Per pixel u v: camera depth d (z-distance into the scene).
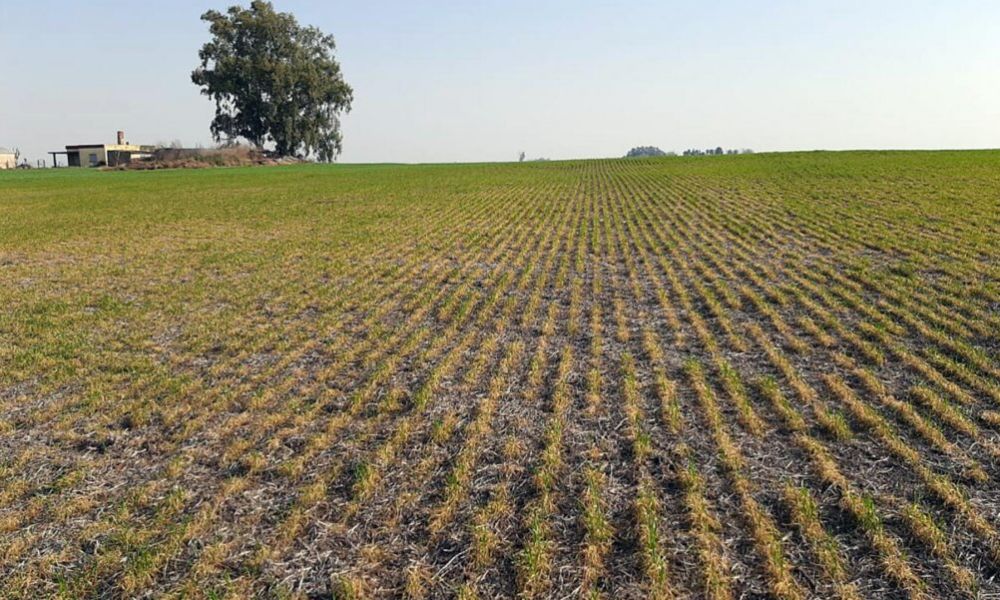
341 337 10.77
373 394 8.30
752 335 10.26
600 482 6.00
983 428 6.86
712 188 36.19
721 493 5.76
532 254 18.09
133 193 42.34
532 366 8.99
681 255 17.25
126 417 7.72
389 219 26.58
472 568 4.88
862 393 7.87
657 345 9.88
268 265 17.06
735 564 4.83
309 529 5.44
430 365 9.34
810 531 5.14
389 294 13.72
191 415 7.75
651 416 7.39
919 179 33.06
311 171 68.25
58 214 30.39
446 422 7.32
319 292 13.95
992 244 16.31
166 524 5.54
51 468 6.57
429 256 18.08
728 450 6.41
